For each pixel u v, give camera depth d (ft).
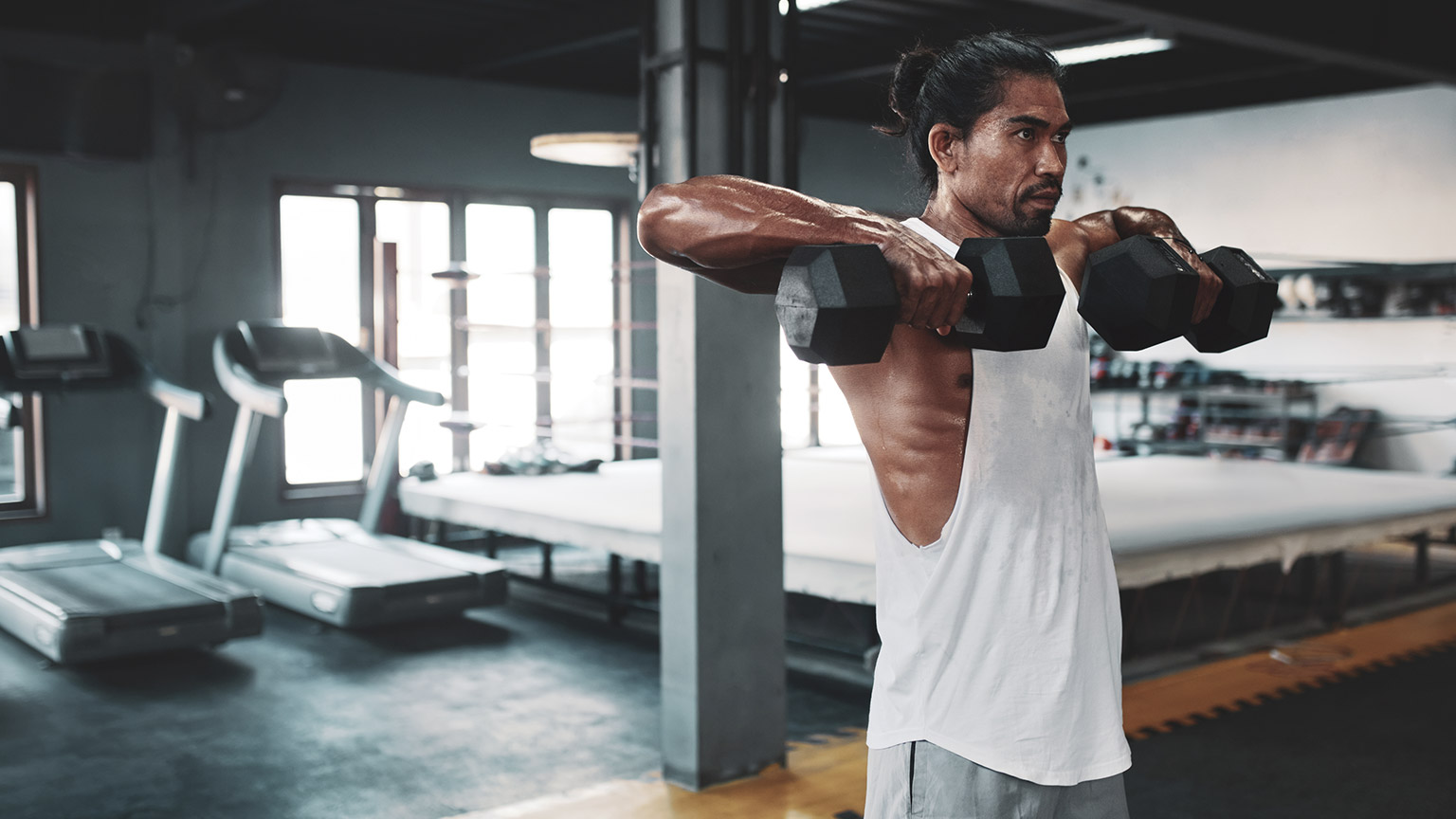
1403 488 19.94
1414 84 26.78
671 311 11.46
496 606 19.53
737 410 11.57
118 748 12.93
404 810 11.10
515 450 24.32
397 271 23.86
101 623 15.75
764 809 11.00
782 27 11.85
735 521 11.63
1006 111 4.32
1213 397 30.58
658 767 12.27
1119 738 4.48
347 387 25.57
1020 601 4.29
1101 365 31.17
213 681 15.66
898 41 24.88
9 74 20.49
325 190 24.63
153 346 22.47
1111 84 28.25
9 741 13.15
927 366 4.37
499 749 12.87
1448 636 17.94
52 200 21.34
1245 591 20.61
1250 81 29.14
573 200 27.81
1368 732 13.41
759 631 11.90
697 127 11.25
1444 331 26.63
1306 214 28.71
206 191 22.88
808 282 3.34
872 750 4.70
